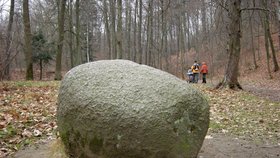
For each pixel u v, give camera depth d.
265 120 8.05
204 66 21.58
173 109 3.82
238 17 15.03
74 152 4.19
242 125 7.51
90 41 37.34
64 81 4.34
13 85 13.29
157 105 3.78
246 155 5.30
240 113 8.95
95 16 38.00
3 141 5.59
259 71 28.73
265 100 11.65
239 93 13.52
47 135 6.18
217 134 6.68
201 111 4.08
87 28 33.88
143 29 39.12
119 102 3.78
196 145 4.05
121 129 3.72
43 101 9.73
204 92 13.63
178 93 3.96
